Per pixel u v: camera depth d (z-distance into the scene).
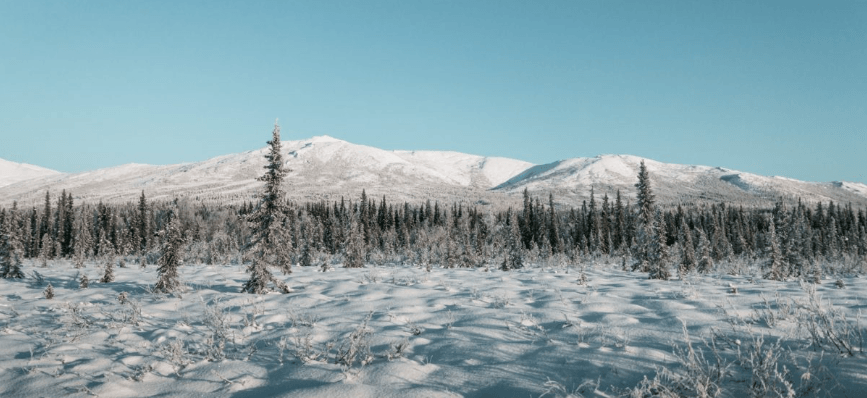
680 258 25.52
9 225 21.11
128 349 6.73
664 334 6.07
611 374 4.63
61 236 70.38
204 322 8.11
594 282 13.95
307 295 11.46
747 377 4.18
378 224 92.88
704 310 7.79
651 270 16.14
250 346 6.65
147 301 11.43
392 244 52.84
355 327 7.44
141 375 5.41
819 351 4.70
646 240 20.25
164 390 5.04
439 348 6.07
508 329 6.91
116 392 4.95
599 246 51.09
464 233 49.78
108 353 6.56
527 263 29.06
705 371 4.29
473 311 8.54
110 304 11.17
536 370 4.89
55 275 21.50
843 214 91.75
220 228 69.88
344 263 24.42
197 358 6.07
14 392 5.05
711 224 71.56
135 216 76.69
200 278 16.97
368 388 4.63
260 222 13.08
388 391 4.55
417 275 16.58
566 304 9.02
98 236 71.62
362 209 87.94
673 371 4.48
